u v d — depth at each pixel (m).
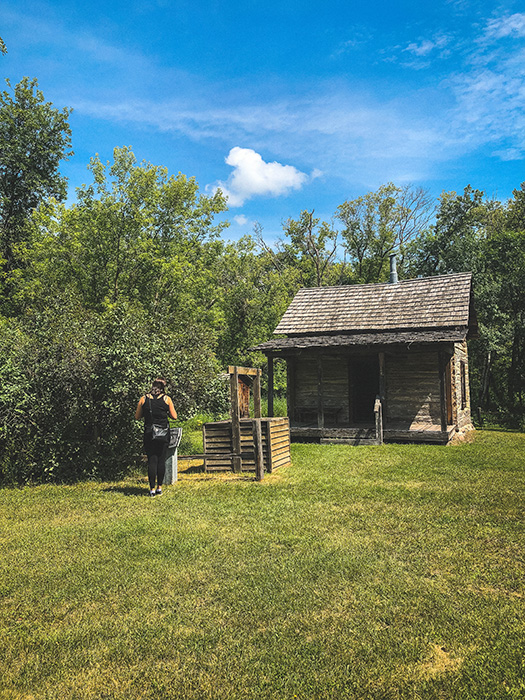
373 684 3.01
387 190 42.97
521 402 25.77
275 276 34.44
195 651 3.41
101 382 9.62
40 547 5.56
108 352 9.59
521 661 3.20
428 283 17.97
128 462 10.27
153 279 26.28
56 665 3.28
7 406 9.45
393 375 16.36
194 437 16.30
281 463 10.40
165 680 3.09
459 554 5.08
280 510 6.88
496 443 14.09
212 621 3.82
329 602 4.07
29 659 3.36
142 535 5.90
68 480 9.59
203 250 30.83
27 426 9.48
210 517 6.61
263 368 30.34
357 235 44.69
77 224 25.11
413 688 2.95
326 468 10.27
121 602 4.17
